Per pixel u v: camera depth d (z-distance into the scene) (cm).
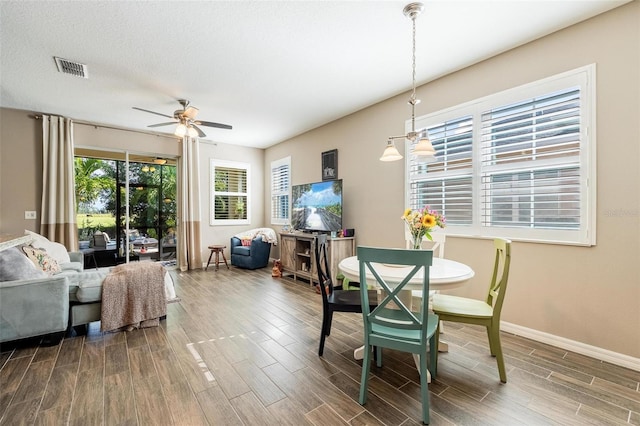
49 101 388
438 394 179
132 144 519
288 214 595
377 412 163
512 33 246
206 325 289
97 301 272
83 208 500
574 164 236
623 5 212
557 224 246
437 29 240
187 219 561
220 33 244
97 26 232
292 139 580
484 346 245
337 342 252
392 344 167
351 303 227
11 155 416
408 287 183
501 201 280
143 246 570
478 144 294
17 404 169
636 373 203
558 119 244
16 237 316
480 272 294
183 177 557
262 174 677
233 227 634
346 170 454
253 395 179
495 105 281
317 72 313
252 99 388
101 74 313
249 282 463
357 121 433
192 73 314
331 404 170
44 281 242
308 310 334
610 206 219
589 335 228
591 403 171
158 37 248
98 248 516
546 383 191
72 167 451
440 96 327
